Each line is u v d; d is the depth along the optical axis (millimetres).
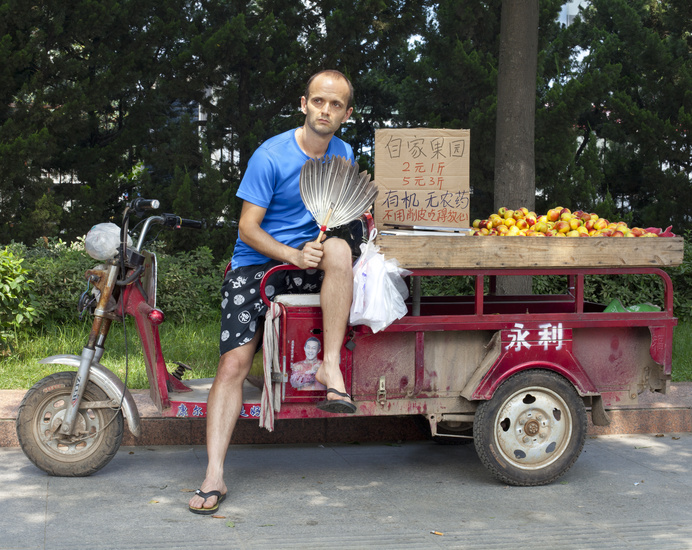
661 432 5102
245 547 3047
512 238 3752
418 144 3980
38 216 9750
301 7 12070
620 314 3951
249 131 11383
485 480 4020
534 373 3842
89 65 10891
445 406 3865
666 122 11695
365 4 10938
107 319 3914
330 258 3494
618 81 12781
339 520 3377
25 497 3584
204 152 10320
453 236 3693
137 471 4047
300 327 3623
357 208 3605
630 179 13125
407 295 3797
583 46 15438
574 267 3896
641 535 3252
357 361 3734
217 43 10523
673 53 13227
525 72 7070
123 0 10922
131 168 12656
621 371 4043
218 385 3629
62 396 3850
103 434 3836
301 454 4508
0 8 9562
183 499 3613
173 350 6594
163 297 7895
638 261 3902
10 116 10000
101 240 3770
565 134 9977
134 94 12562
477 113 10016
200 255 8898
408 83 11461
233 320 3674
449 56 10969
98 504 3512
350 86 3717
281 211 3797
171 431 4605
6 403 4812
